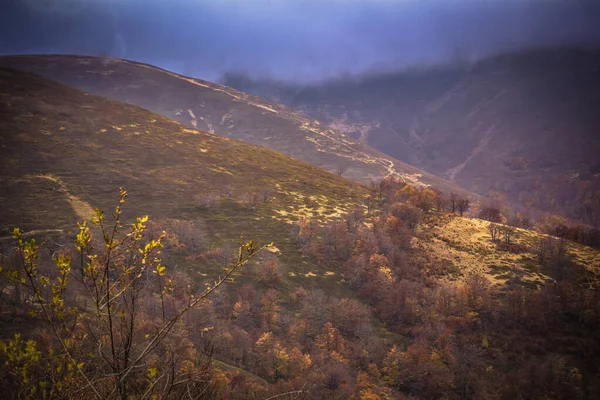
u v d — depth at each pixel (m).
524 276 129.62
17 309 47.31
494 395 83.69
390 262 130.00
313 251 133.75
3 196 145.00
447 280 126.50
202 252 122.00
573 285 126.69
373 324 105.06
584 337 102.50
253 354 76.81
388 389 79.69
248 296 101.06
